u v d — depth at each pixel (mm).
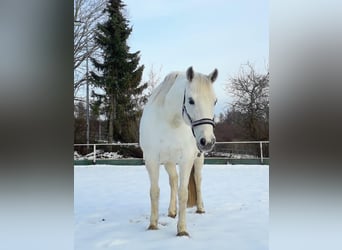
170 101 2707
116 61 15523
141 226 3025
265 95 15938
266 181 6391
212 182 6305
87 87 15484
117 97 15422
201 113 2344
